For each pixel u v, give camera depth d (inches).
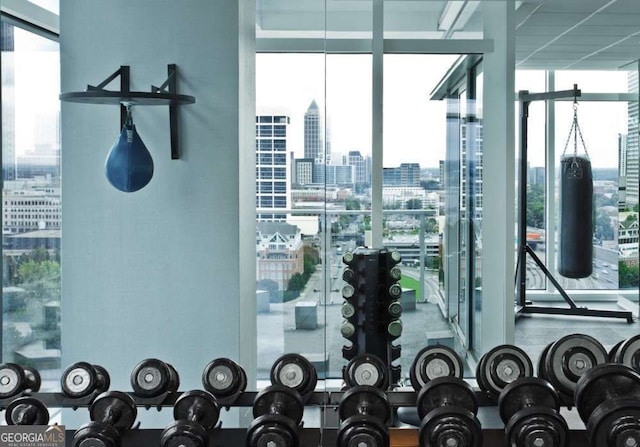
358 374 93.4
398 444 93.1
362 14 116.4
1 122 119.4
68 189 107.0
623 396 76.8
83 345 107.2
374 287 115.7
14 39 118.6
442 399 83.8
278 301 116.6
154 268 107.3
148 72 106.8
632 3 107.5
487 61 116.0
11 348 123.4
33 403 87.4
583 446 85.1
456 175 117.2
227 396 93.4
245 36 111.0
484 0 115.5
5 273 121.4
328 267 116.4
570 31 110.6
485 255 116.9
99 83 106.7
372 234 117.0
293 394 86.7
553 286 110.5
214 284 107.4
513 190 114.2
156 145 106.7
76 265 107.2
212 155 107.0
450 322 117.3
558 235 110.3
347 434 75.8
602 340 107.8
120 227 106.7
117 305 107.1
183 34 106.5
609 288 107.5
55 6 113.3
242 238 109.7
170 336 107.2
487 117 116.1
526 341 112.2
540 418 74.1
